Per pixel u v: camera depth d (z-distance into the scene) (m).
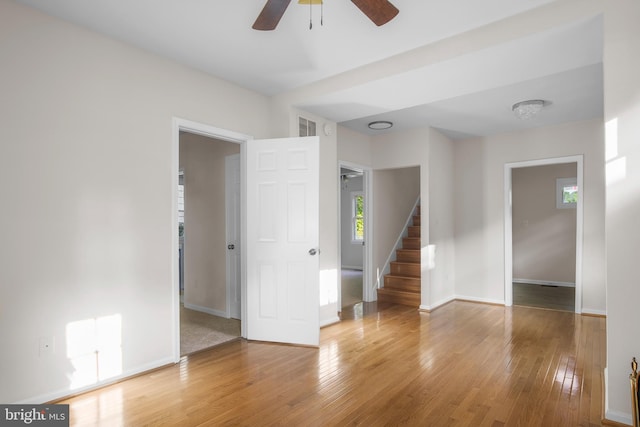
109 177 2.73
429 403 2.44
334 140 4.49
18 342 2.30
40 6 2.37
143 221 2.93
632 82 2.14
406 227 6.70
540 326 4.29
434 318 4.68
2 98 2.26
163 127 3.08
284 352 3.40
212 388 2.65
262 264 3.70
